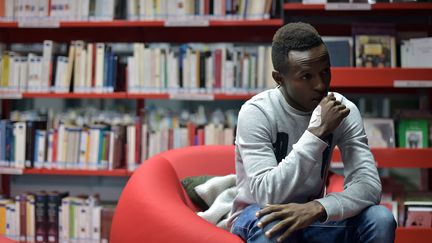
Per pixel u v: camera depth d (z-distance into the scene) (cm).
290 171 138
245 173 156
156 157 212
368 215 141
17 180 391
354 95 361
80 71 339
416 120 304
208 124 342
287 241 135
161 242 155
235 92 328
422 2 316
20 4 343
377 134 303
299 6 320
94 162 338
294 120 155
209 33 370
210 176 215
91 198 333
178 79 332
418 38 312
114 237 178
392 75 283
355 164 154
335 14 354
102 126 339
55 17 341
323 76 143
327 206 136
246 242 144
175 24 329
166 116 343
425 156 284
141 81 335
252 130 153
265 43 372
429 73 282
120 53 378
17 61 344
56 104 388
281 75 150
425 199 298
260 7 324
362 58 312
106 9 338
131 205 174
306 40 142
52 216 335
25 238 337
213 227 150
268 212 134
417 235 279
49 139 342
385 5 316
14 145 343
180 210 162
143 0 333
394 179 340
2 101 385
